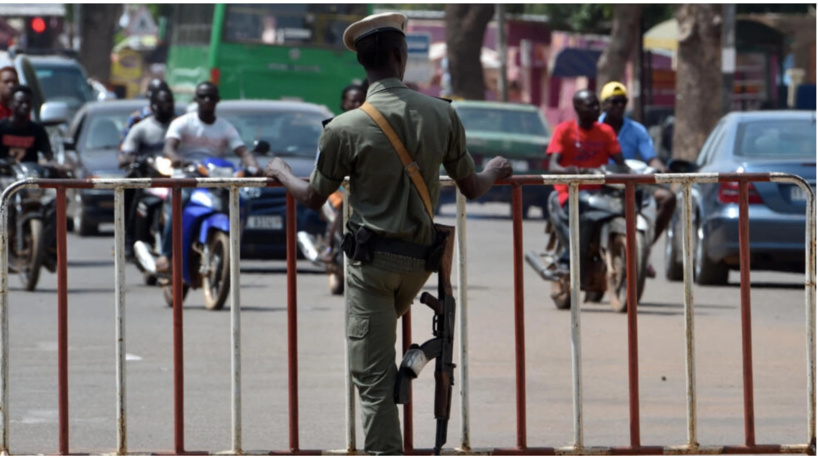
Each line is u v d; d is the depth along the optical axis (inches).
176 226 657.6
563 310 1280.8
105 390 887.1
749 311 672.4
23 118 1427.2
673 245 1545.3
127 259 1353.3
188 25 3038.9
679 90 2979.8
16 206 1407.5
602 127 1251.8
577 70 4183.1
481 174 633.6
